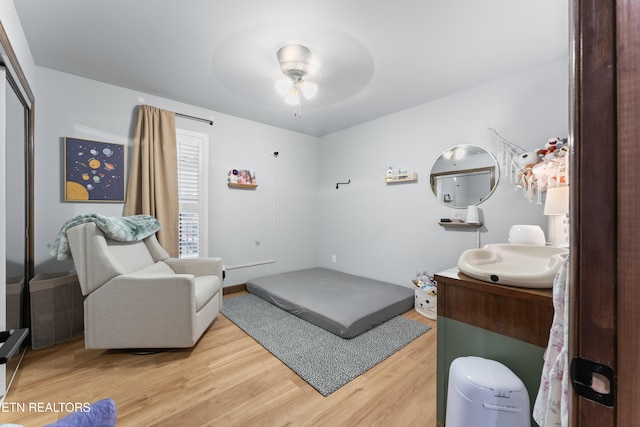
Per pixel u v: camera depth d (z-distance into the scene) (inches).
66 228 74.6
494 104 97.5
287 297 108.4
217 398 57.5
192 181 119.7
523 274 38.9
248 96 110.7
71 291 84.4
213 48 78.8
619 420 13.4
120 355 74.1
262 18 66.7
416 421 51.8
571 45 15.7
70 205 92.9
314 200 169.9
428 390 60.7
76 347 78.1
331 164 163.0
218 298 98.0
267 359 72.6
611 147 13.6
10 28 60.1
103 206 98.7
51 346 78.6
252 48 79.0
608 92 13.7
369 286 124.2
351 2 61.6
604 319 13.8
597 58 14.1
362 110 126.3
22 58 70.4
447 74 93.3
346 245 154.0
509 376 37.9
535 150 86.3
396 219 129.7
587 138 14.5
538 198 82.9
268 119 138.5
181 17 66.3
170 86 102.0
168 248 108.6
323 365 69.4
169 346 73.7
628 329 13.1
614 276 13.5
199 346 79.5
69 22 68.1
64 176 91.4
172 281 73.4
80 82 94.7
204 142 123.3
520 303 38.8
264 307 111.0
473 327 43.6
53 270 89.7
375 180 138.8
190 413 53.2
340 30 71.0
